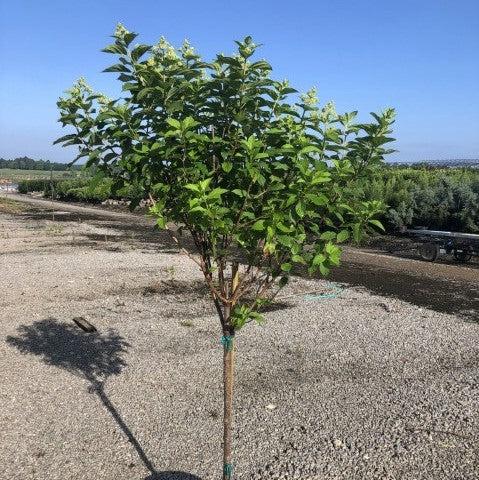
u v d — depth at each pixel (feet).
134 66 8.75
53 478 11.82
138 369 18.15
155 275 34.09
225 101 8.86
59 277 32.91
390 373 17.95
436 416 14.67
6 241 51.67
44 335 21.75
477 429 13.96
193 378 17.37
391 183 62.49
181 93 8.86
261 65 8.71
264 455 12.76
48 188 146.30
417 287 32.68
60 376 17.51
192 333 22.18
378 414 14.82
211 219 7.83
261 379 17.37
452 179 58.54
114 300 27.73
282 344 20.83
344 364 18.79
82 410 15.08
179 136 8.11
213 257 8.68
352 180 9.42
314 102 9.90
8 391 16.26
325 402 15.61
